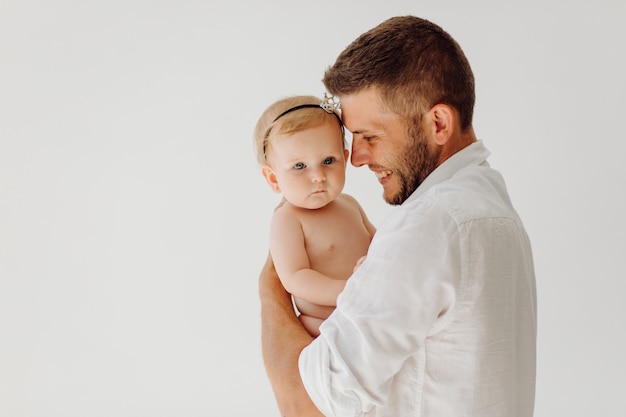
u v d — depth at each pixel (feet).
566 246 8.96
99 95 10.05
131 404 10.74
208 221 10.12
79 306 10.69
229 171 9.91
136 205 10.25
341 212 4.84
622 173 8.70
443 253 3.36
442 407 3.51
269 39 9.39
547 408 9.27
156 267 10.37
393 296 3.36
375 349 3.35
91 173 10.32
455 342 3.48
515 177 8.92
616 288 8.91
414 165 3.85
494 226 3.49
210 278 10.28
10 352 10.93
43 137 10.27
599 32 8.55
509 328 3.56
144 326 10.54
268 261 4.91
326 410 3.50
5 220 10.55
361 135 3.92
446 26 8.86
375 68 3.68
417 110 3.72
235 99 9.66
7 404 10.96
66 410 10.92
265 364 3.94
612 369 9.06
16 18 9.95
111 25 9.84
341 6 9.12
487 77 8.83
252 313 10.28
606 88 8.63
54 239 10.52
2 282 10.71
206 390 10.55
